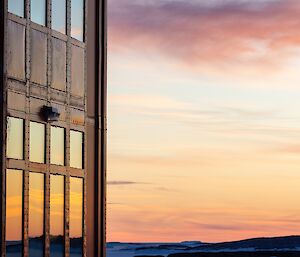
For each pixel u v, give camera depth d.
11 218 35.75
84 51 42.28
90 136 43.59
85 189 41.88
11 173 35.78
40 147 38.06
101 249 44.09
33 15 37.81
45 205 38.22
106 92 44.78
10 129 35.81
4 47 35.44
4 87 35.34
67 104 40.47
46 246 38.25
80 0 42.03
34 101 37.66
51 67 39.12
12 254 35.75
